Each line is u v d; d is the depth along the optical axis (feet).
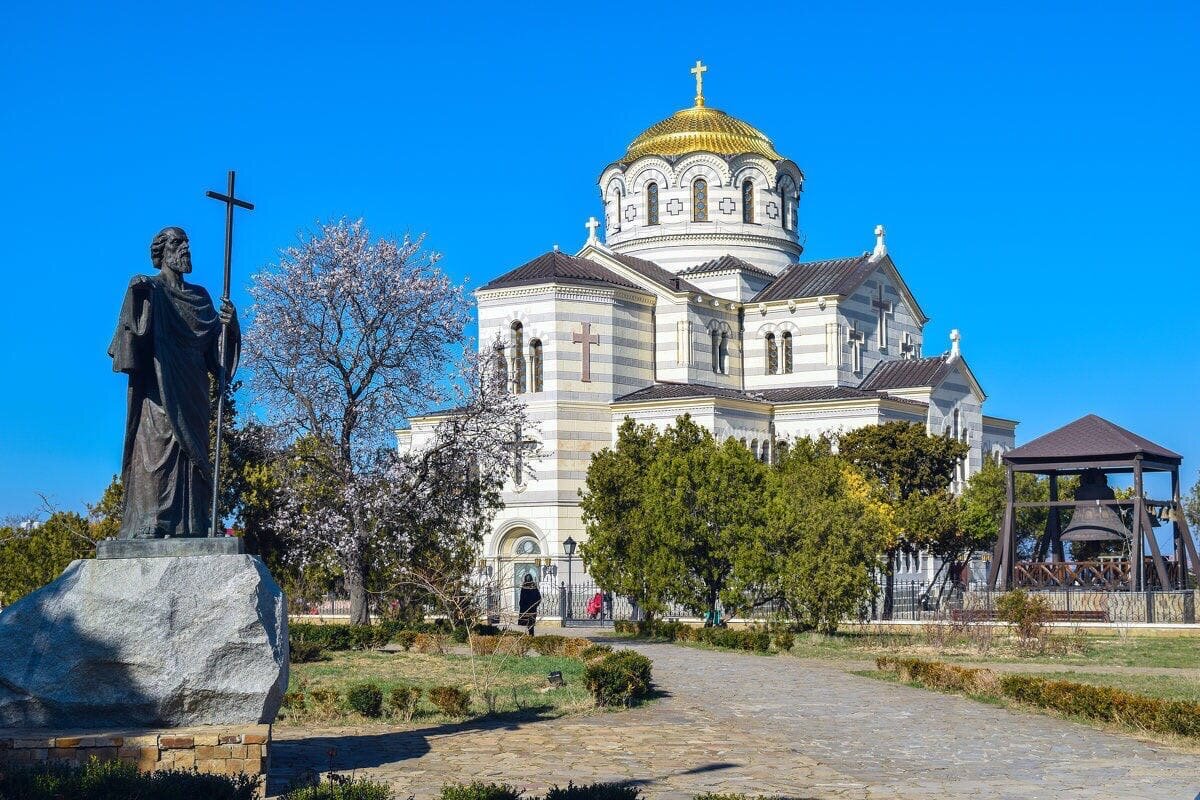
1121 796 71.00
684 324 290.35
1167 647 175.22
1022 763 82.58
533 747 86.99
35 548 204.74
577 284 275.80
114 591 67.97
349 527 173.78
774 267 319.47
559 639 162.09
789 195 325.21
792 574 194.49
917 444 262.88
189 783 58.90
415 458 184.34
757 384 306.14
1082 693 104.63
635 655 119.55
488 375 189.67
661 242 317.01
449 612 171.73
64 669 66.85
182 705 67.56
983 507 272.72
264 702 68.69
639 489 212.64
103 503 203.10
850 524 197.06
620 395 281.74
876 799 69.82
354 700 100.99
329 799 58.13
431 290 182.50
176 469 71.51
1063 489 328.49
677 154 317.63
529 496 271.28
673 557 203.31
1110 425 228.84
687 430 223.71
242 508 178.40
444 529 182.29
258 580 70.03
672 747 87.56
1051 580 229.66
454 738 90.94
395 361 181.27
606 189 329.72
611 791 60.54
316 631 162.61
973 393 313.73
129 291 70.49
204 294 73.92
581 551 219.20
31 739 64.69
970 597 229.45
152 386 71.56
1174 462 235.40
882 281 317.42
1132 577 217.15
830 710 109.91
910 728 98.89
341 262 179.93
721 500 203.00
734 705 112.78
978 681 121.19
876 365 313.32
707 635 184.65
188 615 68.18
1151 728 96.43
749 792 71.41
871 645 180.24
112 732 66.08
